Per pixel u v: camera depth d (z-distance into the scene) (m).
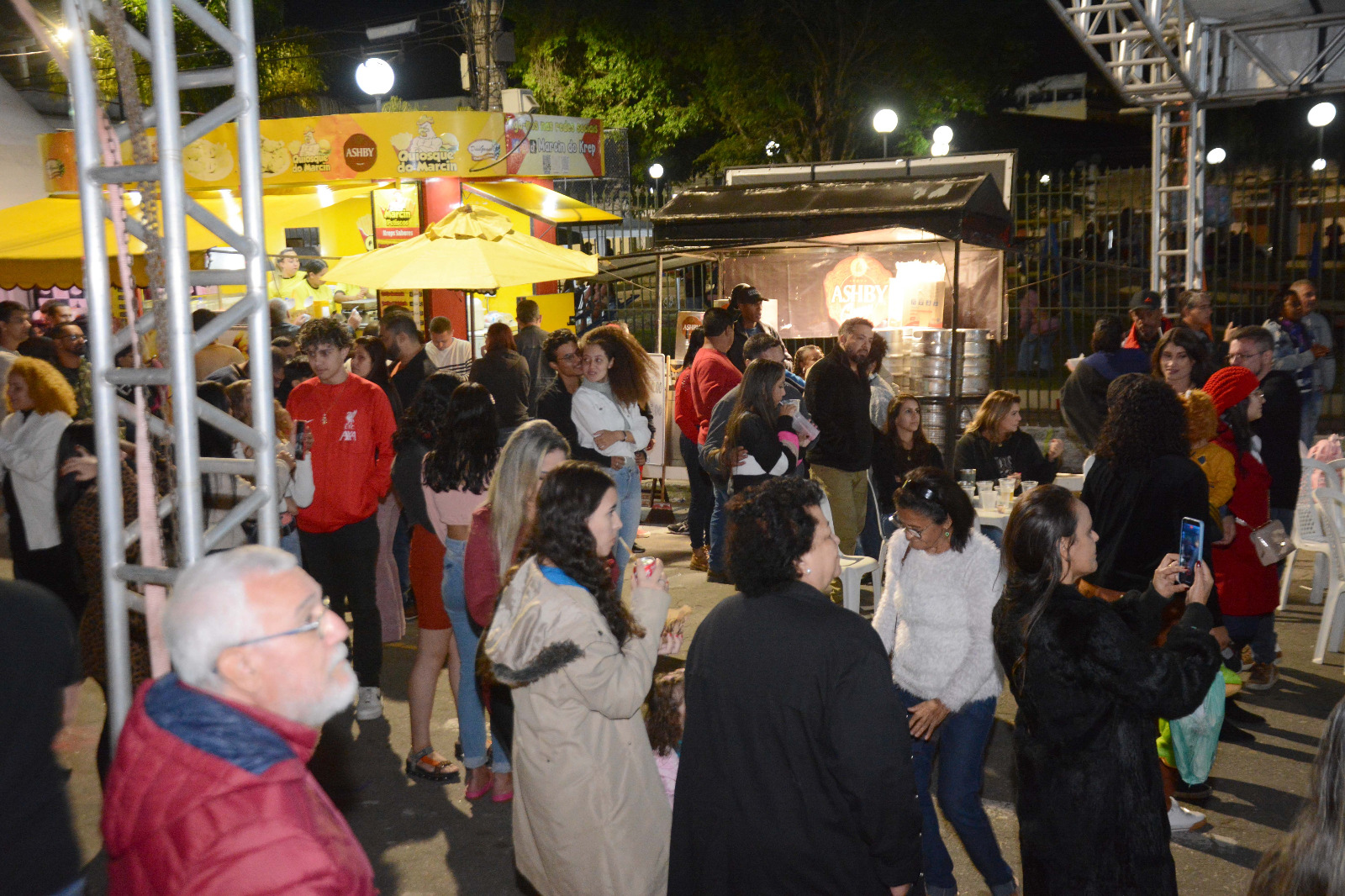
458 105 33.66
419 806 4.69
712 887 2.66
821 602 2.65
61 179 12.35
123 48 2.96
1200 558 3.11
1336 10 10.66
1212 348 8.26
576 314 16.30
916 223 8.62
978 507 6.40
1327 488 6.51
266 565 1.88
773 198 9.34
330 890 1.71
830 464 6.79
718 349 8.12
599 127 14.42
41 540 5.08
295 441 5.21
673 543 9.36
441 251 8.96
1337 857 1.92
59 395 5.14
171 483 3.23
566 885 2.95
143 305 7.00
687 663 2.79
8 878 2.34
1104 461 4.14
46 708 2.42
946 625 3.56
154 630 3.24
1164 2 10.55
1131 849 2.71
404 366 8.03
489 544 3.96
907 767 2.52
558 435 3.83
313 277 12.84
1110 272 20.55
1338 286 18.28
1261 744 5.12
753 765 2.59
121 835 1.74
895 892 2.60
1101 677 2.67
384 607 6.41
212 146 12.69
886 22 23.89
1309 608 7.14
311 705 1.86
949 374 11.30
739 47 24.33
